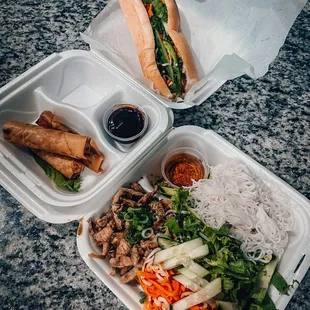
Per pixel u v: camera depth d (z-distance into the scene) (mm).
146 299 427
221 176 509
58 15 685
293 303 452
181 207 483
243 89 612
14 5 693
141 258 452
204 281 425
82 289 453
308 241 463
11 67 619
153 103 561
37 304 442
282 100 605
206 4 632
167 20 620
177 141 544
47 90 594
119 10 647
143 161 518
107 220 472
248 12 604
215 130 570
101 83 615
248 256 460
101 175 542
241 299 428
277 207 487
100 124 573
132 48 635
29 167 548
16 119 580
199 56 631
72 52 596
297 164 548
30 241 480
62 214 477
